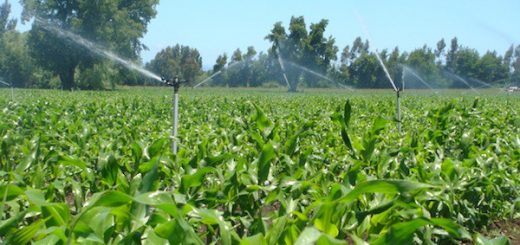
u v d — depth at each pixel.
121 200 2.40
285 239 2.66
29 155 4.67
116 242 2.93
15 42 68.44
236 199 4.02
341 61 66.25
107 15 56.41
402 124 11.41
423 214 3.19
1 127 6.90
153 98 27.06
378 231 3.17
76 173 6.03
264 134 5.96
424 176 4.64
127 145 7.18
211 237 3.87
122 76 60.25
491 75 74.38
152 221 2.66
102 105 16.27
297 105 21.59
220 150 6.92
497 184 5.82
